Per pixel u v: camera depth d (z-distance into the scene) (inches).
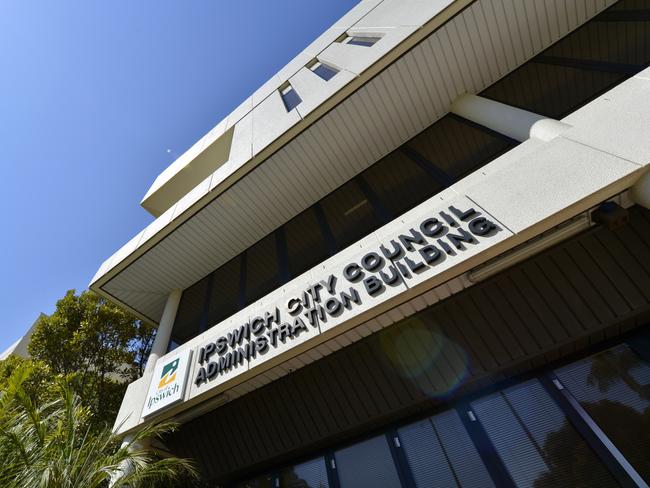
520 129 171.2
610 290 138.5
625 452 121.4
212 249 289.9
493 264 134.9
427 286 136.8
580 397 139.9
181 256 287.9
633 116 119.7
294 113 248.1
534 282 151.1
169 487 200.2
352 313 146.7
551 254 148.2
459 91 230.2
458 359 163.2
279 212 276.1
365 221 235.3
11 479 133.3
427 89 225.3
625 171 110.1
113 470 139.9
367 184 252.8
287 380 200.7
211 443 218.2
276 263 259.4
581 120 134.6
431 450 159.6
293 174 254.2
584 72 203.6
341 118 230.4
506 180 136.7
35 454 139.5
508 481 135.7
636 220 135.7
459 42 206.1
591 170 118.1
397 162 248.7
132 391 230.8
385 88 219.6
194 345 211.8
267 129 266.8
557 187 122.4
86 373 359.9
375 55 215.9
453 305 166.1
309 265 239.8
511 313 154.9
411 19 216.2
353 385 185.3
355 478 172.1
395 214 227.0
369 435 183.3
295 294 177.5
